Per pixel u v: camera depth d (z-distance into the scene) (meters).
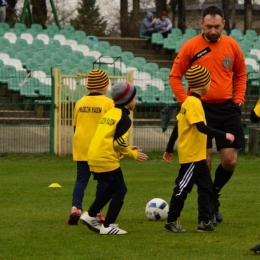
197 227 13.92
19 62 44.19
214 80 14.63
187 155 13.24
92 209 13.50
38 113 36.25
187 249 11.84
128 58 48.75
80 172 14.87
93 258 11.12
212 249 11.84
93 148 13.24
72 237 13.09
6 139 34.19
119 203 13.30
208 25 14.43
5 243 12.52
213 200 14.78
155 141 34.91
